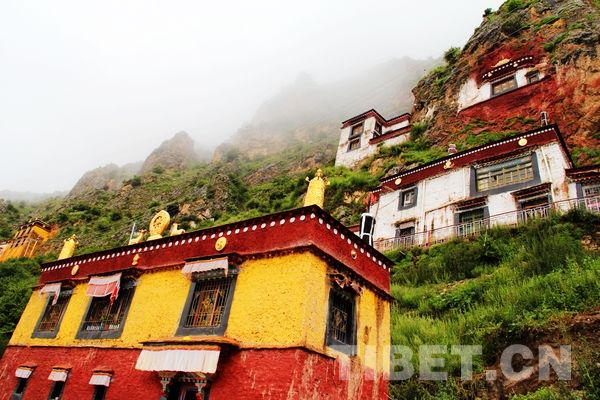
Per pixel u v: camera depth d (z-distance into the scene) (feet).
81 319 48.08
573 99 100.63
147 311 41.50
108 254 50.80
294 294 32.14
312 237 33.94
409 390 37.81
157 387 36.04
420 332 44.86
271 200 158.30
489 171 79.51
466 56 141.49
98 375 40.60
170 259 43.14
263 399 29.30
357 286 37.11
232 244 38.50
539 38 121.39
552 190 68.49
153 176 256.32
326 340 32.68
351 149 158.40
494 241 63.46
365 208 111.14
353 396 33.88
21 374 48.67
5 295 92.12
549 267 48.88
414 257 73.00
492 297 45.70
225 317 34.71
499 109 114.52
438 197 83.71
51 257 148.46
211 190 185.26
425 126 138.21
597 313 34.17
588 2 123.65
